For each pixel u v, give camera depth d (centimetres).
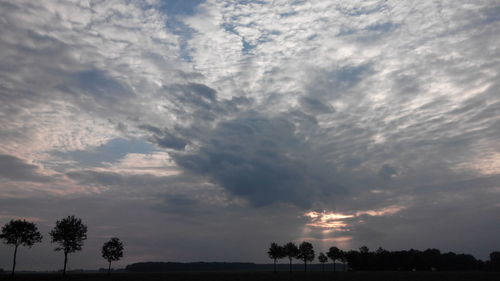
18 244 8844
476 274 12431
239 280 8762
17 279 8981
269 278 10106
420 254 18338
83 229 10088
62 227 9719
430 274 12462
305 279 9112
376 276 10912
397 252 18600
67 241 9731
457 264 19088
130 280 8844
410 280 8400
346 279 8938
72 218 10019
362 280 8388
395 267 18200
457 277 10081
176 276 12112
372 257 18488
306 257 15912
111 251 12219
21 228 8825
